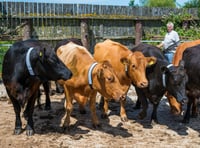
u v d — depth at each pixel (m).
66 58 6.45
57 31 14.40
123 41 16.36
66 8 14.64
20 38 13.47
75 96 6.26
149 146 5.84
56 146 5.76
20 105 6.29
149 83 6.69
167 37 9.70
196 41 7.94
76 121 7.15
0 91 10.02
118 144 5.89
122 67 6.84
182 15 18.11
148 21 17.02
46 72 5.82
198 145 5.93
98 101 9.02
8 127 6.73
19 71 5.97
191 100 7.06
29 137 6.18
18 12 13.61
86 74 5.96
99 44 7.87
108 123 7.10
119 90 5.66
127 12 16.34
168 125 7.06
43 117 7.34
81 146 5.77
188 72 6.83
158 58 6.93
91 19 15.22
